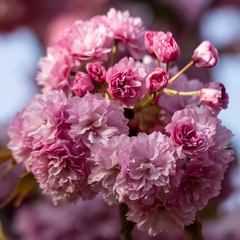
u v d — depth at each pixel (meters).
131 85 0.75
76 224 1.19
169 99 0.81
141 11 1.40
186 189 0.75
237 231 1.22
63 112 0.75
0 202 1.34
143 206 0.75
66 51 0.79
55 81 0.80
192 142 0.74
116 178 0.73
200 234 0.78
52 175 0.76
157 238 1.14
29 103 0.77
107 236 1.16
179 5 1.40
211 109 0.78
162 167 0.73
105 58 0.79
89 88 0.77
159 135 0.74
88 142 0.75
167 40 0.77
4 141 1.43
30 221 1.22
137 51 0.82
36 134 0.76
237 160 1.21
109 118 0.75
